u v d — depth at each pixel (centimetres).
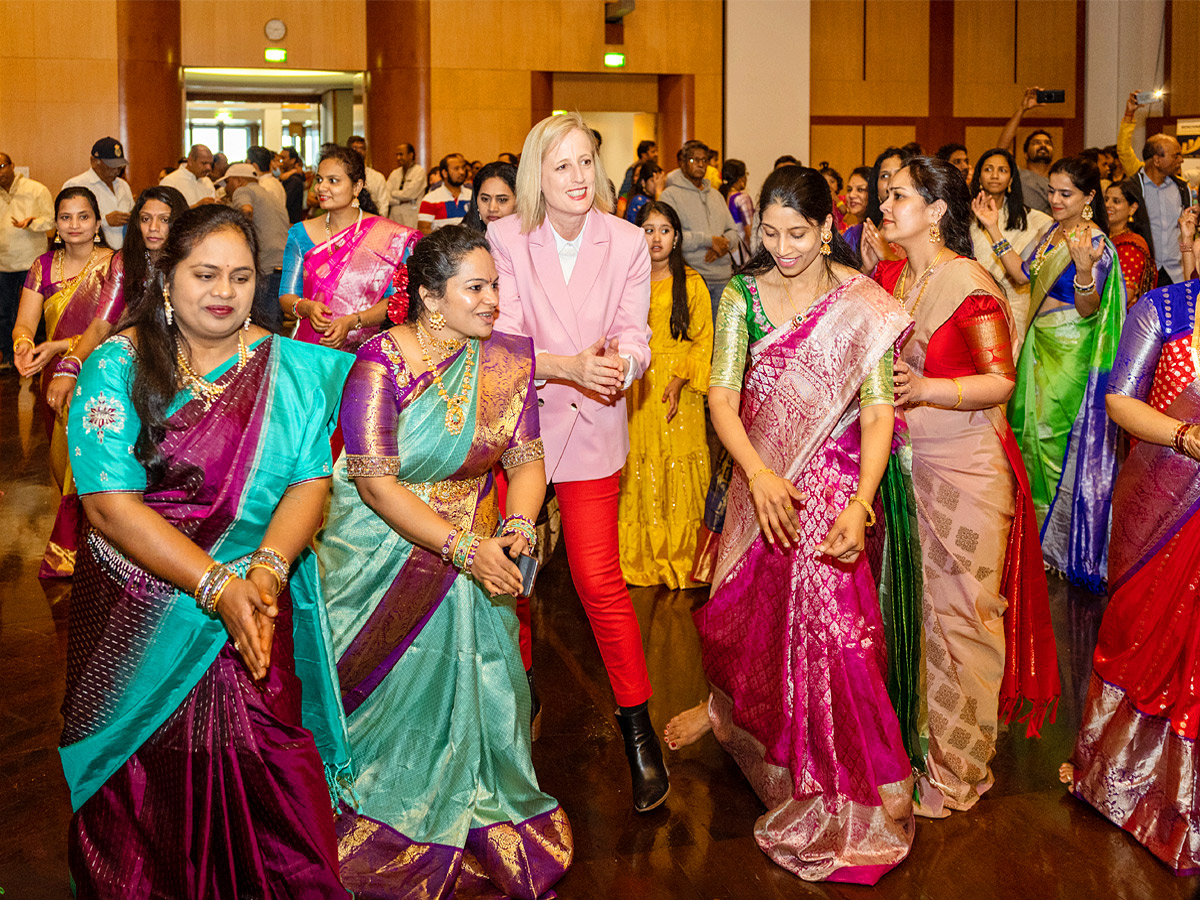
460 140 1478
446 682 255
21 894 258
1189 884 262
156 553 203
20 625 433
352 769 255
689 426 499
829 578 275
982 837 285
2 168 1041
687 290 484
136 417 206
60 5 1391
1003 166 584
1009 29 1655
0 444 756
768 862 273
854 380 271
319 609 235
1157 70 1528
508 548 250
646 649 422
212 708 214
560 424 293
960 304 297
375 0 1463
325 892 219
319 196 439
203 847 213
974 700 302
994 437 304
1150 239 695
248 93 1780
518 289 297
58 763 321
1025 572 310
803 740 276
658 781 297
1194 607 271
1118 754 288
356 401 245
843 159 1650
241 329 218
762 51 1490
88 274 470
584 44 1491
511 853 254
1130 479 287
